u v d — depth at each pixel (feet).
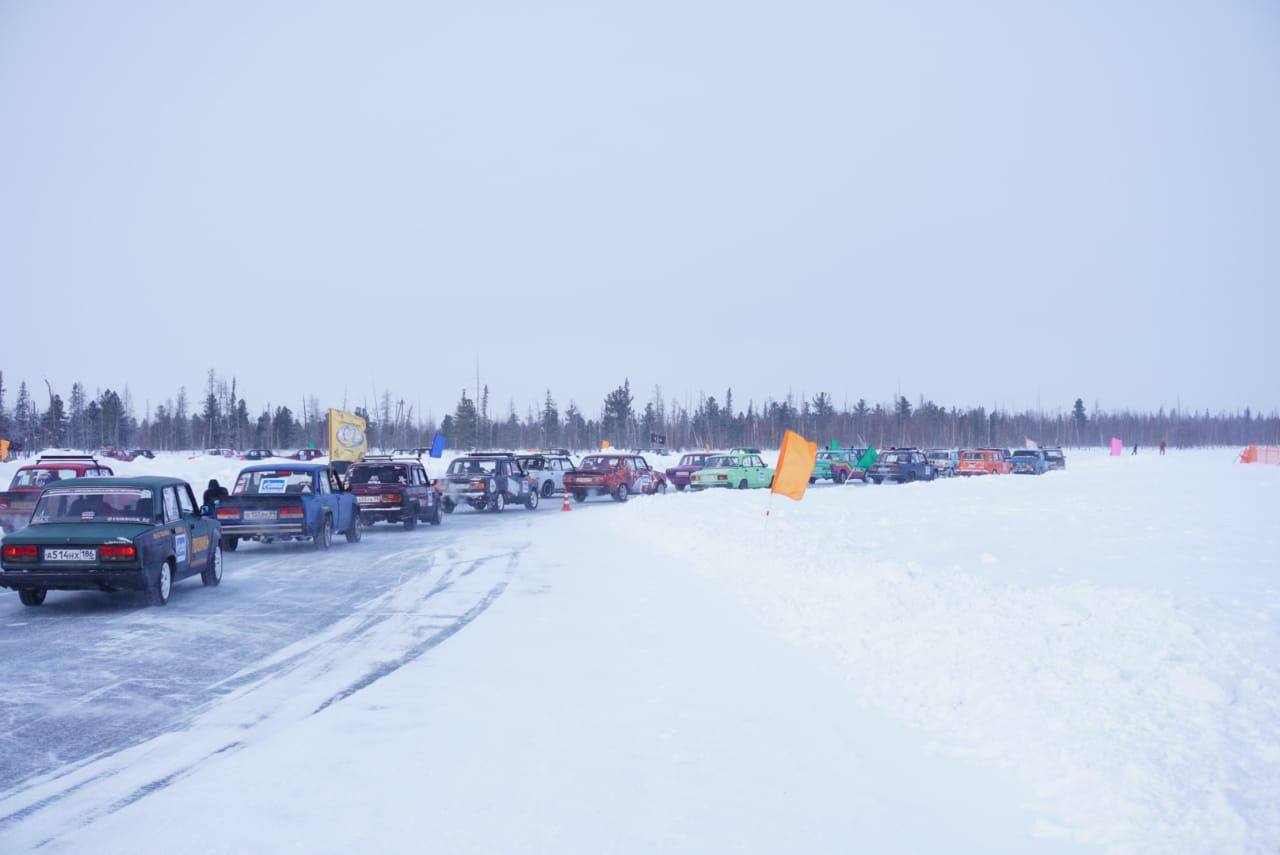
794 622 33.22
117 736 21.02
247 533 58.13
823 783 17.66
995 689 22.11
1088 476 134.62
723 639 31.24
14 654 29.76
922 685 23.66
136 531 37.91
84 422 392.06
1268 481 113.70
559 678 26.04
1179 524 61.77
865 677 25.40
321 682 25.98
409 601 40.42
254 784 17.76
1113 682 21.54
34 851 14.73
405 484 76.33
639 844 14.88
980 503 86.74
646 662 27.89
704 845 14.84
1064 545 51.57
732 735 20.67
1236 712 19.42
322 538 61.67
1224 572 39.37
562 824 15.70
